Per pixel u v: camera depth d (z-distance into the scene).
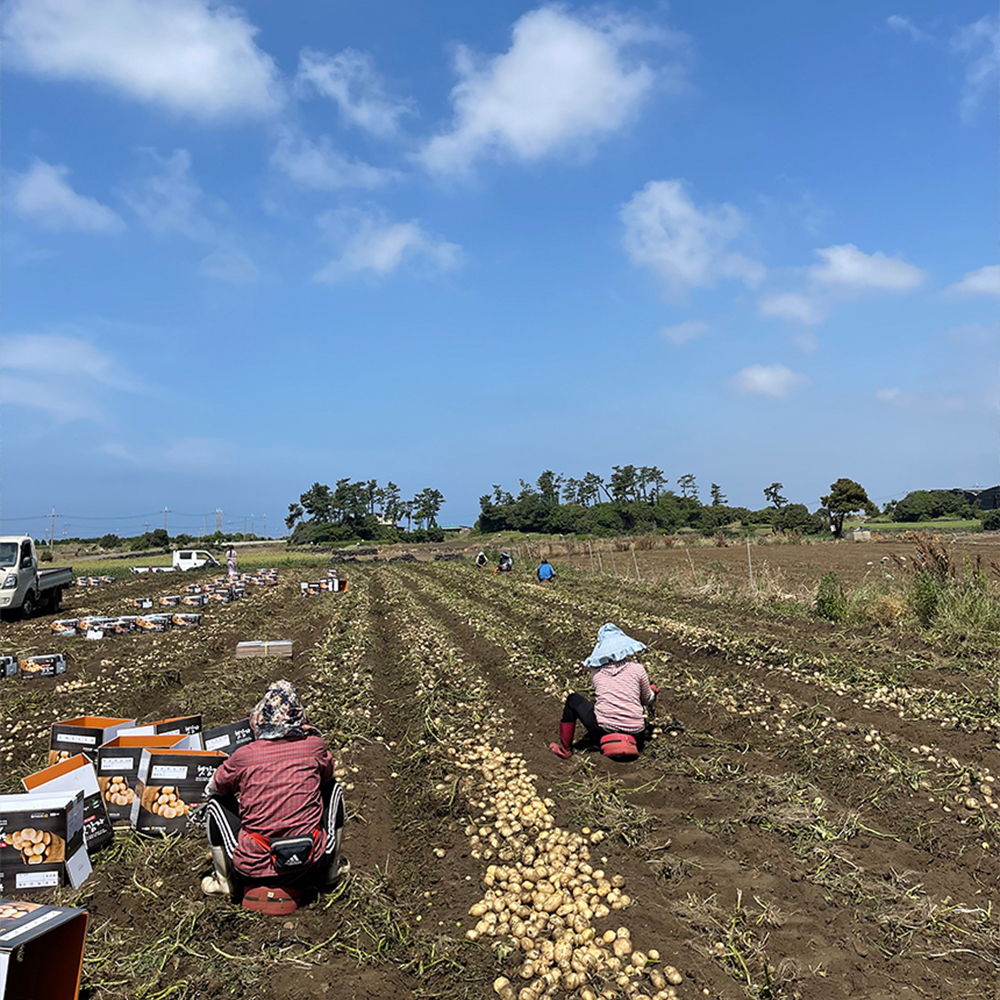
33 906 4.18
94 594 30.95
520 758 8.50
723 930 4.98
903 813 6.59
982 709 9.11
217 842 5.32
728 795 7.00
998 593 14.43
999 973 4.55
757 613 17.86
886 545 46.41
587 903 5.36
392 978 4.57
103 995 4.34
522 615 19.48
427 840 6.63
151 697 12.12
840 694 10.00
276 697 5.47
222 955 4.70
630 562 38.84
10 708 11.05
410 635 17.53
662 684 11.01
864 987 4.45
